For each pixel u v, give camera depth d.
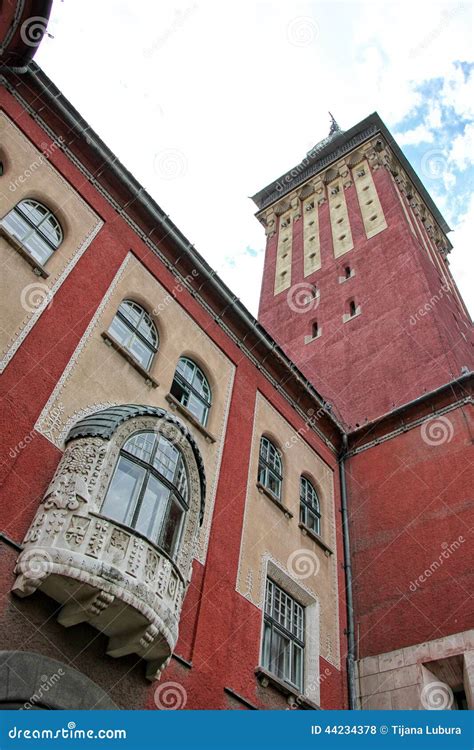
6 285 13.54
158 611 11.32
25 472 11.77
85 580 10.52
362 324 30.86
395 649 17.62
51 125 17.42
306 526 19.50
